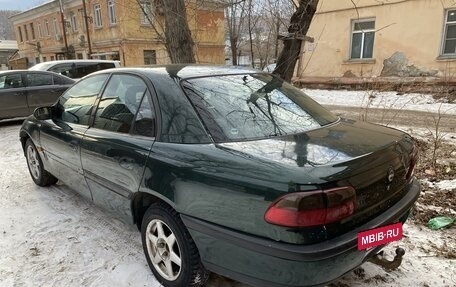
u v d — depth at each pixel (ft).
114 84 10.19
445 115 29.14
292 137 7.57
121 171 8.83
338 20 47.75
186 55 21.95
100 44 78.89
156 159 7.76
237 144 7.18
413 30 41.83
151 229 8.46
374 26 45.24
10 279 8.78
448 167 15.81
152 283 8.48
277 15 23.99
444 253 9.37
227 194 6.49
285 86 10.15
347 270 6.46
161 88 8.55
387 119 27.45
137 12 62.75
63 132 11.57
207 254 7.01
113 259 9.48
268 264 6.11
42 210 12.55
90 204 12.94
